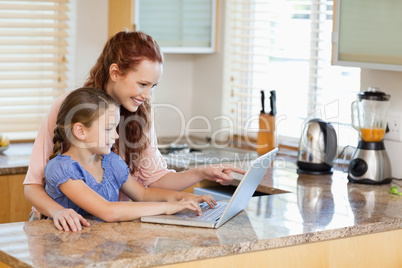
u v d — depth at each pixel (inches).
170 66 173.0
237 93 167.8
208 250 77.9
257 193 123.3
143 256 73.7
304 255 87.0
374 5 114.4
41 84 161.8
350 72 141.0
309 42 149.8
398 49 111.3
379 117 118.3
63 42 162.9
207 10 163.3
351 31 118.8
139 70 92.7
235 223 89.4
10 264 73.4
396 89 125.4
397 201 106.7
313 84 148.9
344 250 91.1
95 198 88.0
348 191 113.5
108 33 158.4
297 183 119.3
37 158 94.2
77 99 89.5
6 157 140.2
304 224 90.3
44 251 75.0
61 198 92.2
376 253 94.7
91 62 162.4
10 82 161.3
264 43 161.5
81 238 80.4
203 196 98.1
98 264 71.1
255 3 158.2
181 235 82.5
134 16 153.5
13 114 161.0
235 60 166.1
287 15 154.1
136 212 88.5
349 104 141.0
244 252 81.4
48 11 165.9
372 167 118.8
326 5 145.9
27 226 85.6
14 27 157.9
